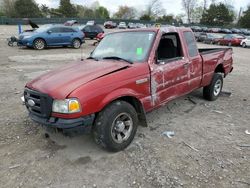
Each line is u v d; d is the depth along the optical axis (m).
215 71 6.63
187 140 4.42
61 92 3.50
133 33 4.83
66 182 3.34
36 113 3.79
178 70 4.87
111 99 3.70
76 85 3.57
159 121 5.20
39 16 79.12
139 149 4.09
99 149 4.08
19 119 5.22
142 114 4.30
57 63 12.22
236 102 6.56
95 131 3.78
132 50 4.55
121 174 3.49
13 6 78.38
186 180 3.36
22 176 3.44
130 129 4.06
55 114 3.53
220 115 5.61
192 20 87.62
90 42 25.41
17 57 13.88
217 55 6.30
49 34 17.94
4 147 4.14
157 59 4.47
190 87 5.41
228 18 83.50
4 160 3.79
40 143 4.27
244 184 3.29
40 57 14.12
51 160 3.80
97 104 3.58
